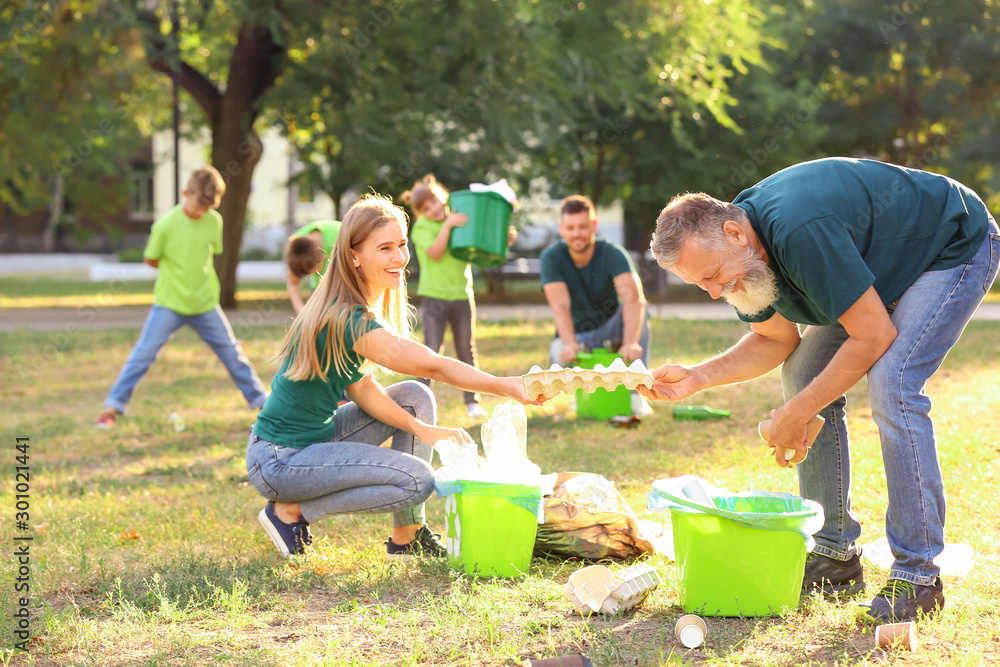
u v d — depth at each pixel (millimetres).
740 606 2746
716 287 2684
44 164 16812
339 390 3449
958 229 2762
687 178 19391
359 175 18062
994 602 2717
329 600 3006
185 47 19188
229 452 5801
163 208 39062
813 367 3020
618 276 6152
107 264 34500
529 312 17516
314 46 13305
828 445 2980
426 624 2756
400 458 3395
